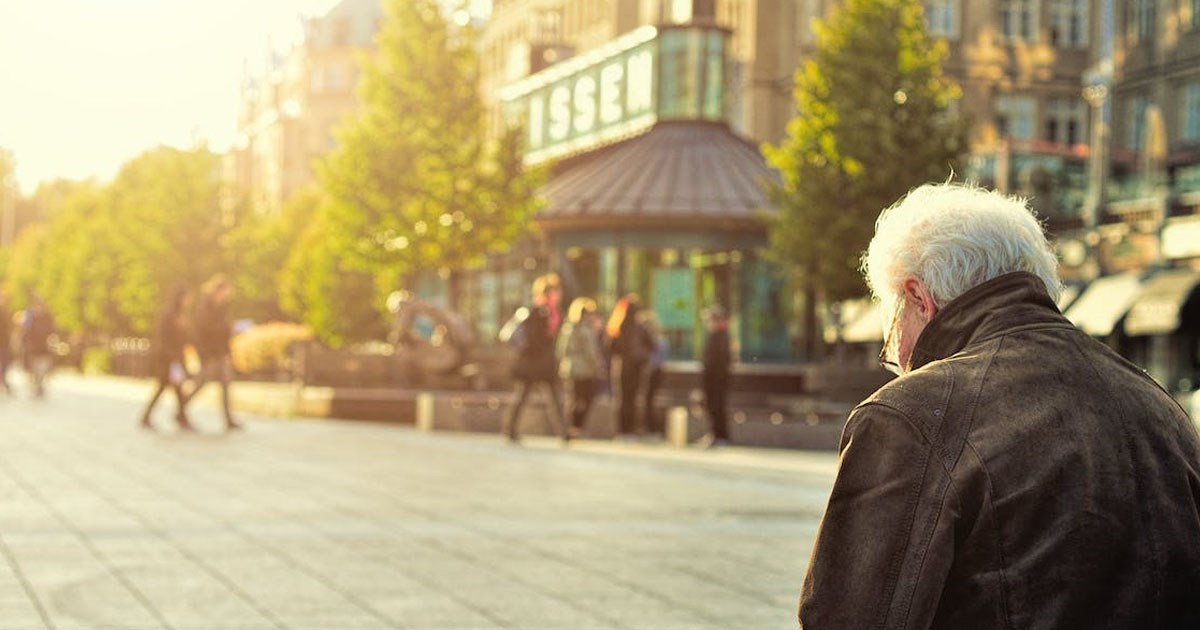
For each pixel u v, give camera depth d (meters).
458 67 34.34
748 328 31.61
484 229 34.06
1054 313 2.55
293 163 114.31
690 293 31.69
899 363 2.70
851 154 27.03
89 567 8.38
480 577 8.30
